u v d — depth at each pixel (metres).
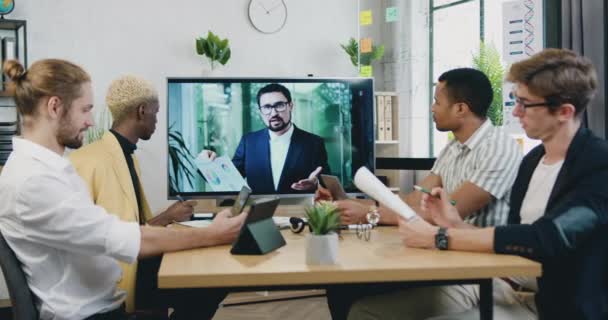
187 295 1.76
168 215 2.67
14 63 1.71
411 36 5.45
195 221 2.57
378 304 1.94
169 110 3.52
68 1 4.70
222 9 5.13
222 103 3.55
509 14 3.48
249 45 5.23
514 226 1.66
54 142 1.74
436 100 2.51
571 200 1.64
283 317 3.86
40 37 4.64
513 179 2.35
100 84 4.79
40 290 1.67
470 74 2.44
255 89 3.57
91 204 1.71
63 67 1.74
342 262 1.56
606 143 1.72
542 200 1.88
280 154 3.59
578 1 3.35
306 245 1.56
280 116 3.58
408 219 1.81
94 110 4.75
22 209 1.60
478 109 2.43
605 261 1.63
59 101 1.71
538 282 1.72
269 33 5.29
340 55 5.54
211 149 3.56
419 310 1.89
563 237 1.58
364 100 3.62
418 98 5.46
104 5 4.80
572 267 1.64
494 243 1.64
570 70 1.76
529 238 1.60
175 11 4.98
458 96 2.43
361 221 2.30
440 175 2.66
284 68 5.34
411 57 5.43
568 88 1.76
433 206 1.98
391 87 5.66
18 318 1.56
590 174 1.67
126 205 2.42
